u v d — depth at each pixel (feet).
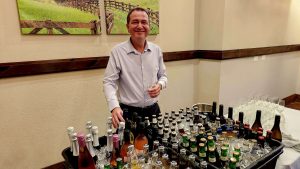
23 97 6.23
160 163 3.37
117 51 5.63
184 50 9.98
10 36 5.78
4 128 6.07
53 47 6.51
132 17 5.37
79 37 6.95
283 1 12.25
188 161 3.37
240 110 5.64
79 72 7.14
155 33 8.64
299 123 5.33
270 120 5.26
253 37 10.99
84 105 7.46
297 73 15.49
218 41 9.58
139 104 5.85
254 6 10.49
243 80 11.16
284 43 13.42
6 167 6.28
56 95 6.81
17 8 5.76
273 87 13.52
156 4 8.43
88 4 6.86
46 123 6.77
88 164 3.42
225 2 9.04
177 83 10.04
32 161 6.72
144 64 5.81
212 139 3.73
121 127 3.93
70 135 3.51
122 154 3.76
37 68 6.24
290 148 4.45
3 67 5.71
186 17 9.68
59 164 7.27
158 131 4.33
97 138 3.83
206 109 6.24
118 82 5.93
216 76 10.00
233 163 3.30
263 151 3.83
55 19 6.34
